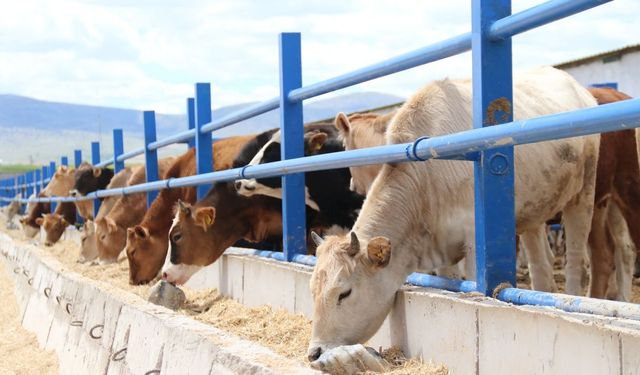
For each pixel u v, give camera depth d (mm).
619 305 3541
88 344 6258
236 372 3305
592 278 8211
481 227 4445
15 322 10750
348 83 5992
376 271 4750
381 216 5129
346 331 4668
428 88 5742
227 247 8664
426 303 4410
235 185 8430
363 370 4184
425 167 5246
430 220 5258
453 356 4137
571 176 6648
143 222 10398
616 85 11531
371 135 8094
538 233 7438
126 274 11727
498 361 3783
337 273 4684
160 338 4387
